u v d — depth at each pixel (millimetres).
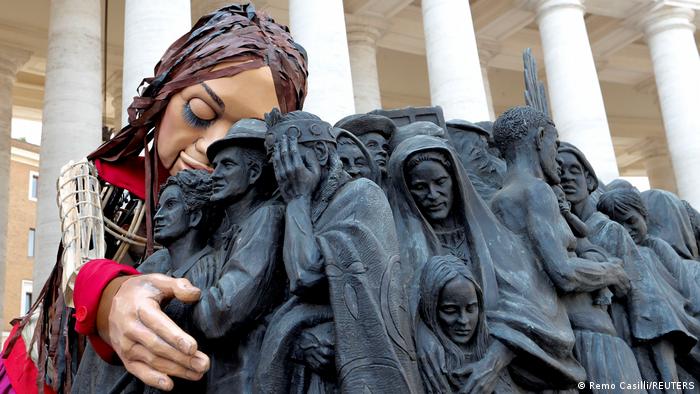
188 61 2719
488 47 24797
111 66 20938
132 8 12391
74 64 15055
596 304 2385
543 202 2340
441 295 1916
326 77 15016
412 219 2178
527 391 2031
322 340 1780
